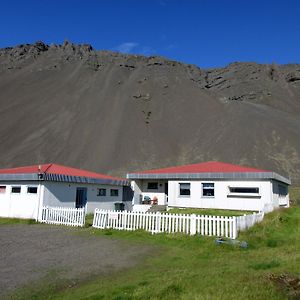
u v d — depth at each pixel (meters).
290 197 59.81
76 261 11.52
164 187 35.12
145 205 34.00
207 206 31.31
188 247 14.27
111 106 153.88
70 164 107.94
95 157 111.88
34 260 11.62
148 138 127.00
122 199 35.88
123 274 9.97
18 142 120.12
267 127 125.44
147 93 167.38
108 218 19.77
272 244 14.67
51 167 31.33
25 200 27.56
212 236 15.57
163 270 10.32
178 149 122.19
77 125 134.50
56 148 117.00
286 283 8.05
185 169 34.44
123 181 35.31
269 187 29.30
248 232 16.38
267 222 18.91
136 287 8.09
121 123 135.88
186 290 7.62
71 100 161.38
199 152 117.25
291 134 121.25
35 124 134.62
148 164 109.19
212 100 159.25
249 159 108.31
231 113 141.50
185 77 196.88
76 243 15.11
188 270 9.95
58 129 130.62
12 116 140.25
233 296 7.09
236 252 13.12
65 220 23.41
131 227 18.66
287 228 18.56
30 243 15.05
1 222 25.64
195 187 32.19
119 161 109.94
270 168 101.94
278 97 197.62
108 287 8.30
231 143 118.44
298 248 13.22
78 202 30.75
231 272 9.24
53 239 16.22
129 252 13.21
